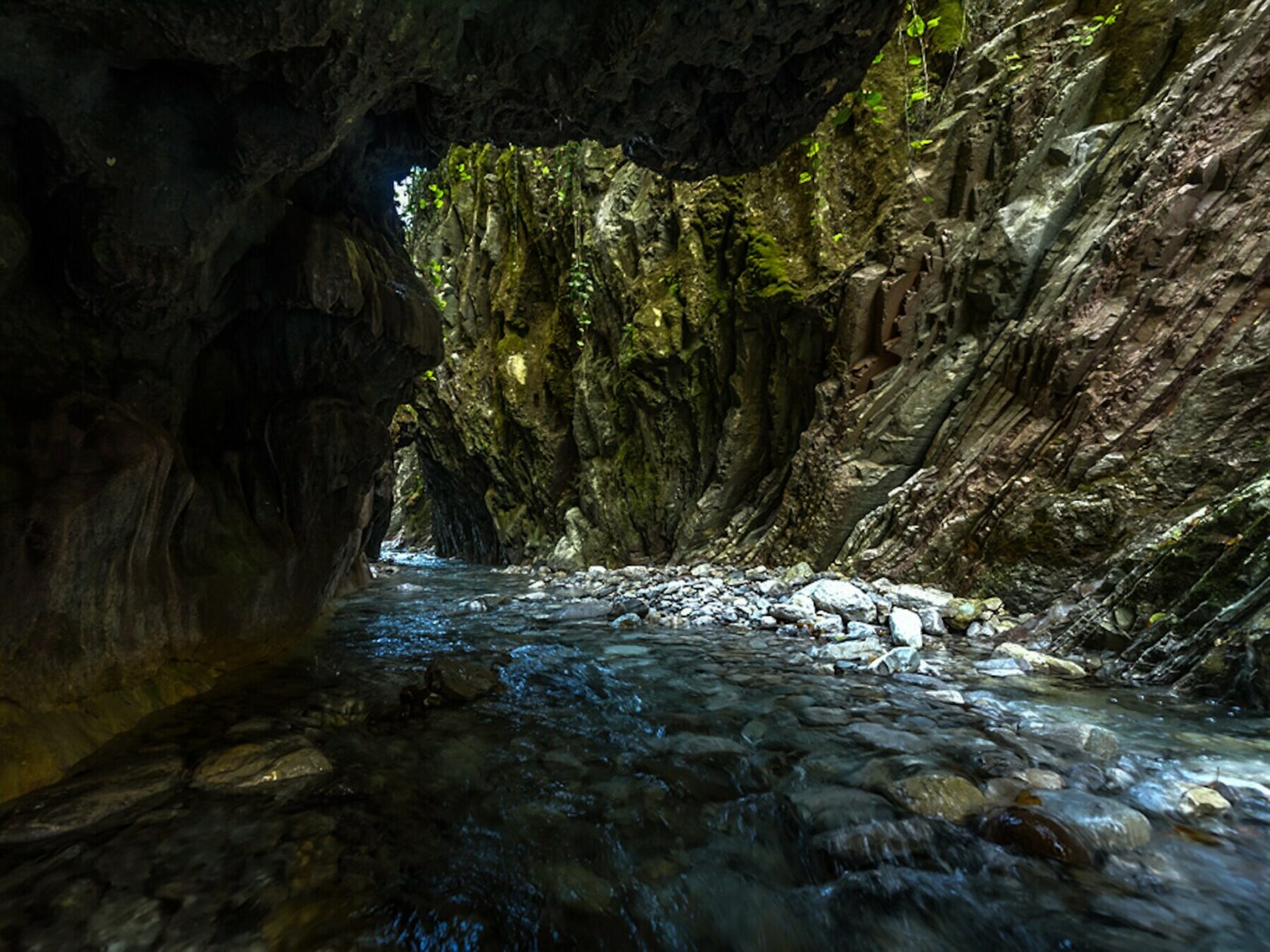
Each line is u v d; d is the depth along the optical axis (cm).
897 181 813
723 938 185
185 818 237
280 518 463
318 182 410
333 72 247
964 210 759
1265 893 199
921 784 262
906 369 778
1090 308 643
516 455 1377
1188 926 185
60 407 265
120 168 242
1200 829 237
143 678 341
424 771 289
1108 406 598
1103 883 206
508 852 224
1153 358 584
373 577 1177
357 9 225
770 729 344
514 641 572
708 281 968
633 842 233
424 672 454
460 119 349
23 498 249
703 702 392
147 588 339
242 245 348
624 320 1089
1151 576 467
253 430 439
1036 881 208
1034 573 584
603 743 324
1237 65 611
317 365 438
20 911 181
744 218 928
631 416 1126
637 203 1075
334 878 205
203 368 400
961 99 771
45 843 215
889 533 746
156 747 292
